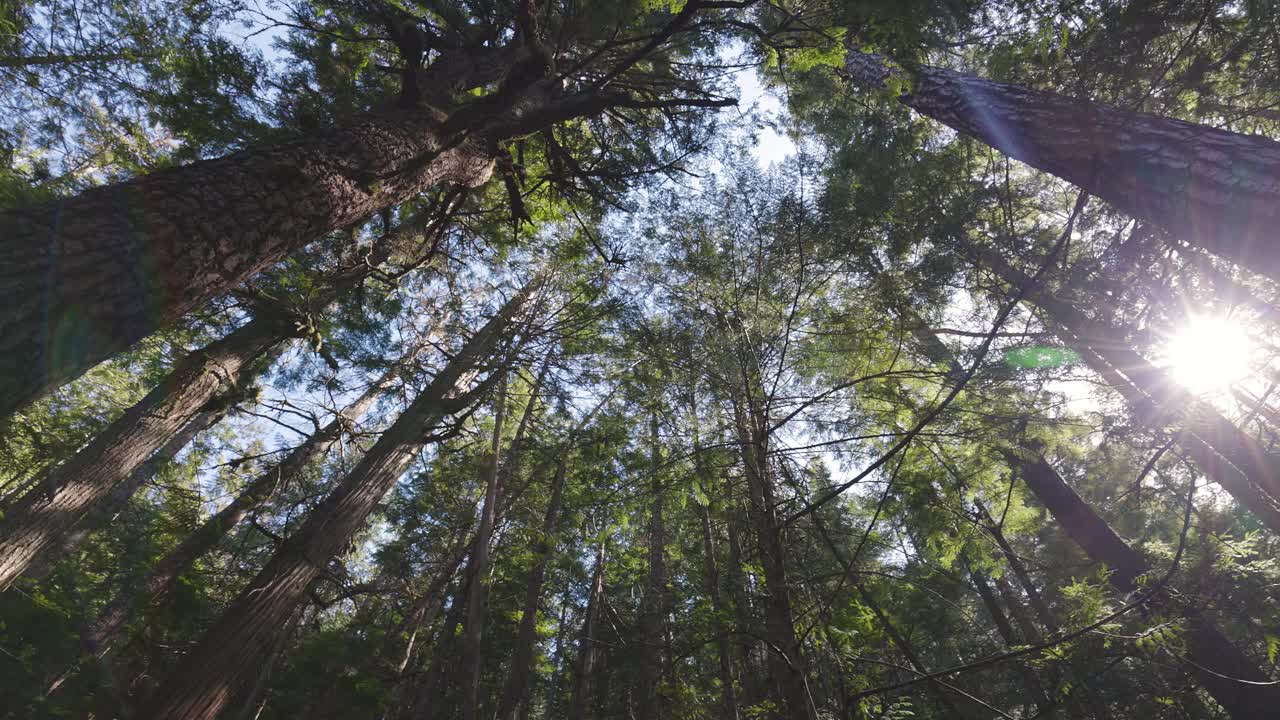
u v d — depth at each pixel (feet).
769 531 9.94
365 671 13.56
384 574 24.41
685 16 10.33
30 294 4.58
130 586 14.40
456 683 26.25
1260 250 8.18
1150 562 18.39
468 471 26.78
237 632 13.32
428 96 11.39
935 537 12.81
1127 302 13.80
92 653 10.68
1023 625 16.85
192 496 20.27
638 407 14.10
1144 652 8.74
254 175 6.95
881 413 12.01
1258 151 8.29
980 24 10.73
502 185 21.67
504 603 27.04
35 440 19.39
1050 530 26.30
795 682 8.31
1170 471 17.60
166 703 11.44
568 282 26.91
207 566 19.61
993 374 11.41
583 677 23.79
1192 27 10.33
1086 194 7.30
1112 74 10.46
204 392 17.44
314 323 17.30
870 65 18.56
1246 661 14.43
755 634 9.16
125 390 26.63
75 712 9.32
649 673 16.05
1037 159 11.72
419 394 22.17
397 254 20.20
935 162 18.22
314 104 16.43
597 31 17.42
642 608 17.58
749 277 13.70
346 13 16.98
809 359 13.24
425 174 9.94
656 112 20.18
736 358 12.31
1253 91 12.08
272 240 6.89
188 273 5.83
